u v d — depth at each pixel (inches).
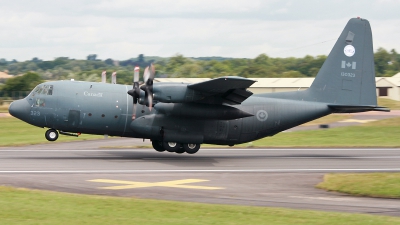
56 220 1622.8
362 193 2290.8
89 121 3425.2
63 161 3287.4
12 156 3535.9
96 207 1827.0
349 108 3789.4
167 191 2289.6
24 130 5836.6
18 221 1600.6
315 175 2871.6
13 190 2155.5
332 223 1653.5
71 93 3427.7
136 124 3412.9
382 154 4060.0
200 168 3102.9
